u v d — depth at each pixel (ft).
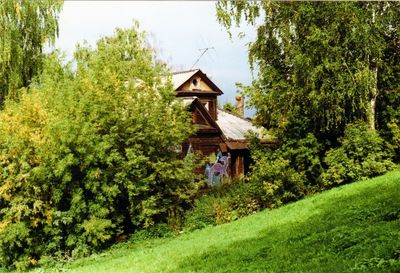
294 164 103.40
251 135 110.01
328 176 96.84
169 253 67.82
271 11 104.53
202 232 84.28
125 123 93.66
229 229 79.05
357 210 59.52
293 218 71.67
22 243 83.97
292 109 104.37
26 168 82.23
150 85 101.14
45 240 85.10
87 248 85.56
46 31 127.54
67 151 83.25
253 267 46.52
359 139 96.78
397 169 94.84
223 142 132.87
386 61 108.06
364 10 100.73
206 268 51.29
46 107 92.02
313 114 101.96
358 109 104.63
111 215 91.91
